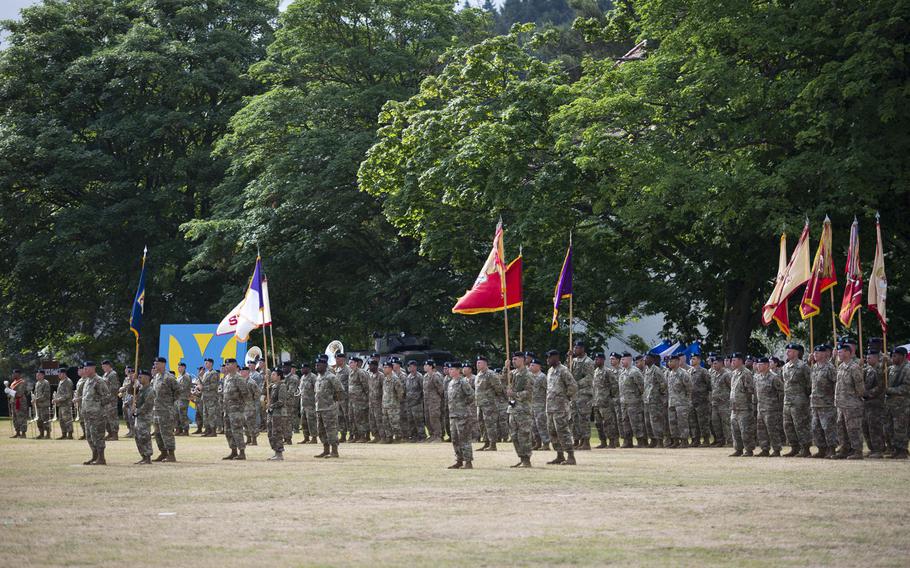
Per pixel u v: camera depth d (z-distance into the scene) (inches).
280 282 2023.9
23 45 2273.6
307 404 1185.4
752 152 1338.6
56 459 940.0
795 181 1258.6
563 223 1454.2
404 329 1929.1
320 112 2004.2
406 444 1160.2
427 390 1190.3
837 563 386.9
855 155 1214.3
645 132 1379.2
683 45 1362.0
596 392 1061.8
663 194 1254.3
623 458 888.9
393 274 2011.6
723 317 1590.8
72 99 2236.7
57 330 2391.7
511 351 1902.1
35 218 2249.0
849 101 1274.6
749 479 682.8
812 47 1305.4
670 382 1061.1
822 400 869.8
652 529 468.1
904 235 1376.7
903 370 865.5
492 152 1444.4
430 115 1574.8
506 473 744.3
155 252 2165.4
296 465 844.0
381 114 1686.8
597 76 1459.2
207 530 474.6
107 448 1103.6
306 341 2255.2
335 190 1916.8
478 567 379.9
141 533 467.5
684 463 826.8
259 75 2119.8
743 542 432.5
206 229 1989.4
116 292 2301.9
